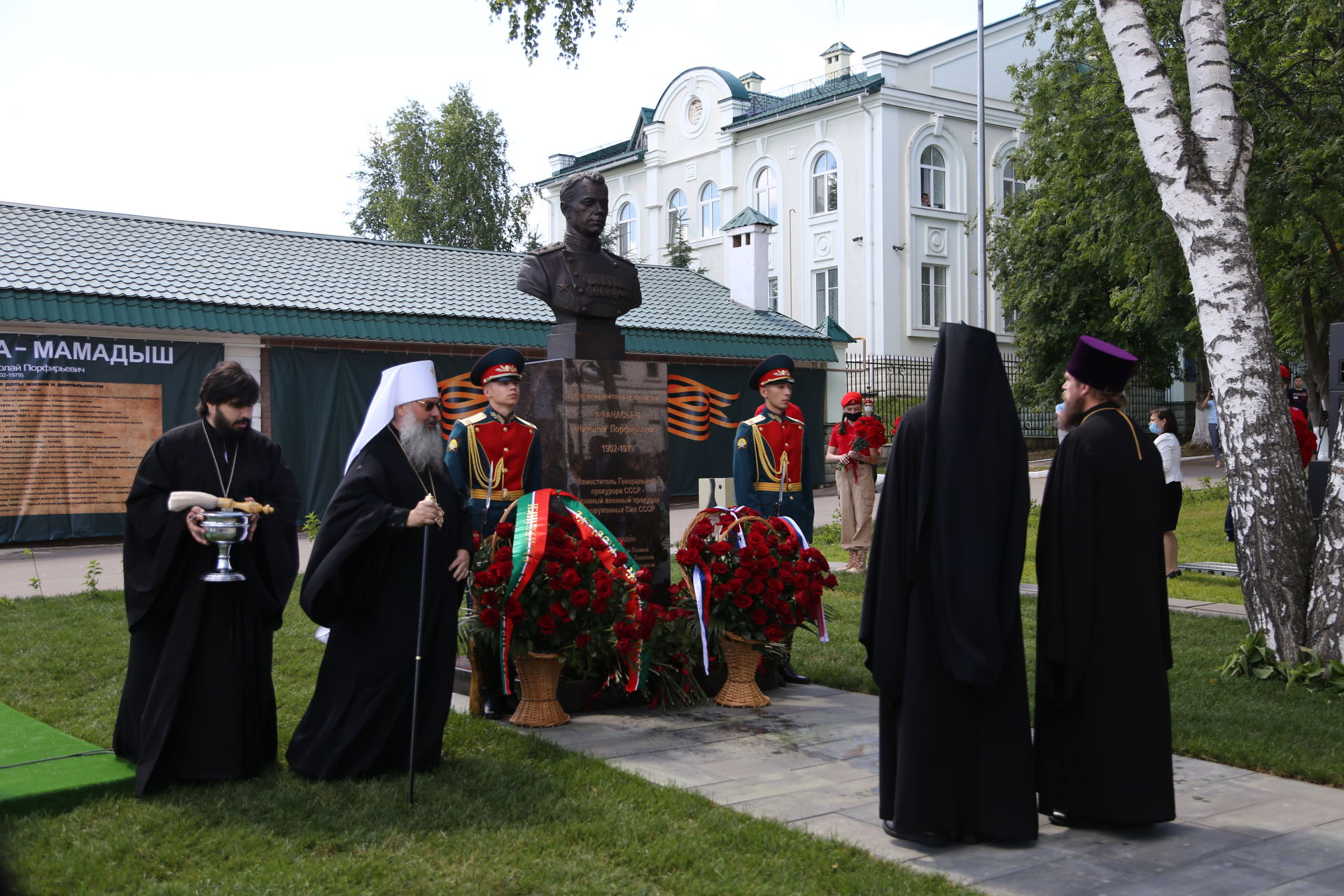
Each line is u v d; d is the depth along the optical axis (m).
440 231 42.47
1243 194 7.39
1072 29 20.12
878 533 4.35
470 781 4.91
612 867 3.99
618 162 39.28
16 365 15.28
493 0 11.98
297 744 5.07
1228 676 7.00
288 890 3.74
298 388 17.69
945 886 3.79
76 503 15.76
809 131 33.09
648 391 6.93
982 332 4.28
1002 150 33.34
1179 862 4.06
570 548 5.94
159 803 4.63
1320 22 16.23
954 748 4.19
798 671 7.47
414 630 5.07
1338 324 10.33
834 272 32.84
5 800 4.50
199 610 4.89
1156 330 27.53
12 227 17.09
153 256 17.81
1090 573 4.34
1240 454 7.16
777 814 4.59
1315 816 4.57
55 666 7.38
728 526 6.65
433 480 5.19
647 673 6.44
